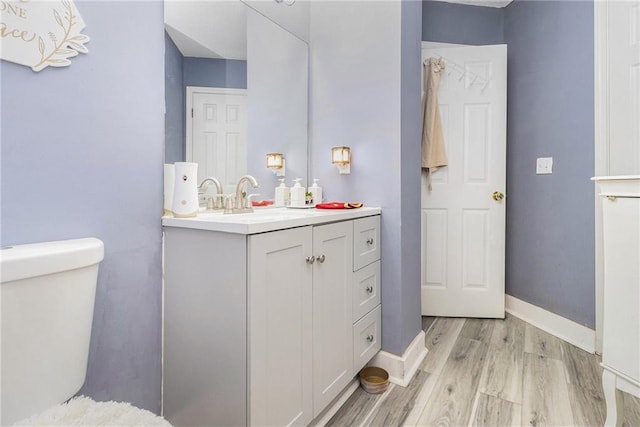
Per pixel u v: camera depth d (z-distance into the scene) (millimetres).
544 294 2480
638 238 1196
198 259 1162
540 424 1438
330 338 1426
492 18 2867
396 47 1814
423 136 2686
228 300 1083
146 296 1221
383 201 1867
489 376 1821
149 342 1234
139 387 1204
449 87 2678
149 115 1226
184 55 1399
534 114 2566
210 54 1516
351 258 1572
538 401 1594
